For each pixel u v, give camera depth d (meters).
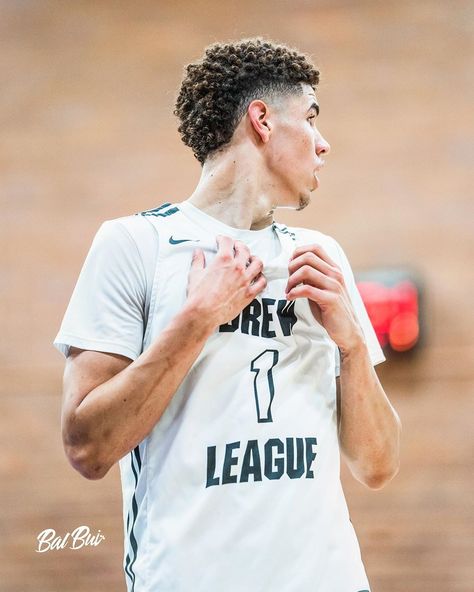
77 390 4.89
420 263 14.80
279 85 5.41
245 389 4.93
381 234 14.97
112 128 15.88
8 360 15.37
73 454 4.89
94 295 5.06
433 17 15.40
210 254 5.17
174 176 15.66
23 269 15.64
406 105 15.27
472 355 14.39
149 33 16.06
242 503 4.75
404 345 14.26
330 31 15.58
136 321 5.06
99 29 16.14
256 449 4.83
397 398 14.35
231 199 5.37
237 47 5.46
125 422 4.75
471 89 15.19
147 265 5.12
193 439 4.85
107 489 14.73
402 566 13.96
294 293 5.01
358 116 15.32
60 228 15.70
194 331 4.75
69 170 15.84
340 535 4.90
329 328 5.08
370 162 15.19
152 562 4.75
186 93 5.52
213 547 4.68
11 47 16.25
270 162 5.38
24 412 15.19
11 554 14.66
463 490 14.08
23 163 15.91
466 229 14.83
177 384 4.80
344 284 5.18
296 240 5.54
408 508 14.08
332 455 5.06
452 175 15.01
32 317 15.48
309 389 5.11
